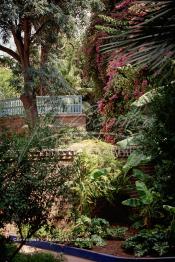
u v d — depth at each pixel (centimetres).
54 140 500
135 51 262
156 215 812
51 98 691
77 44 1886
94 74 1412
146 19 258
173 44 245
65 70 2186
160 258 661
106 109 1141
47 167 494
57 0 1527
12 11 1348
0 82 2133
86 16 1477
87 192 831
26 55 1634
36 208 486
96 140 959
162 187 523
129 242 734
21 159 469
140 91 971
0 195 458
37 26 1644
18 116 534
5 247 507
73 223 791
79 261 691
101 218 877
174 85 490
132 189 916
